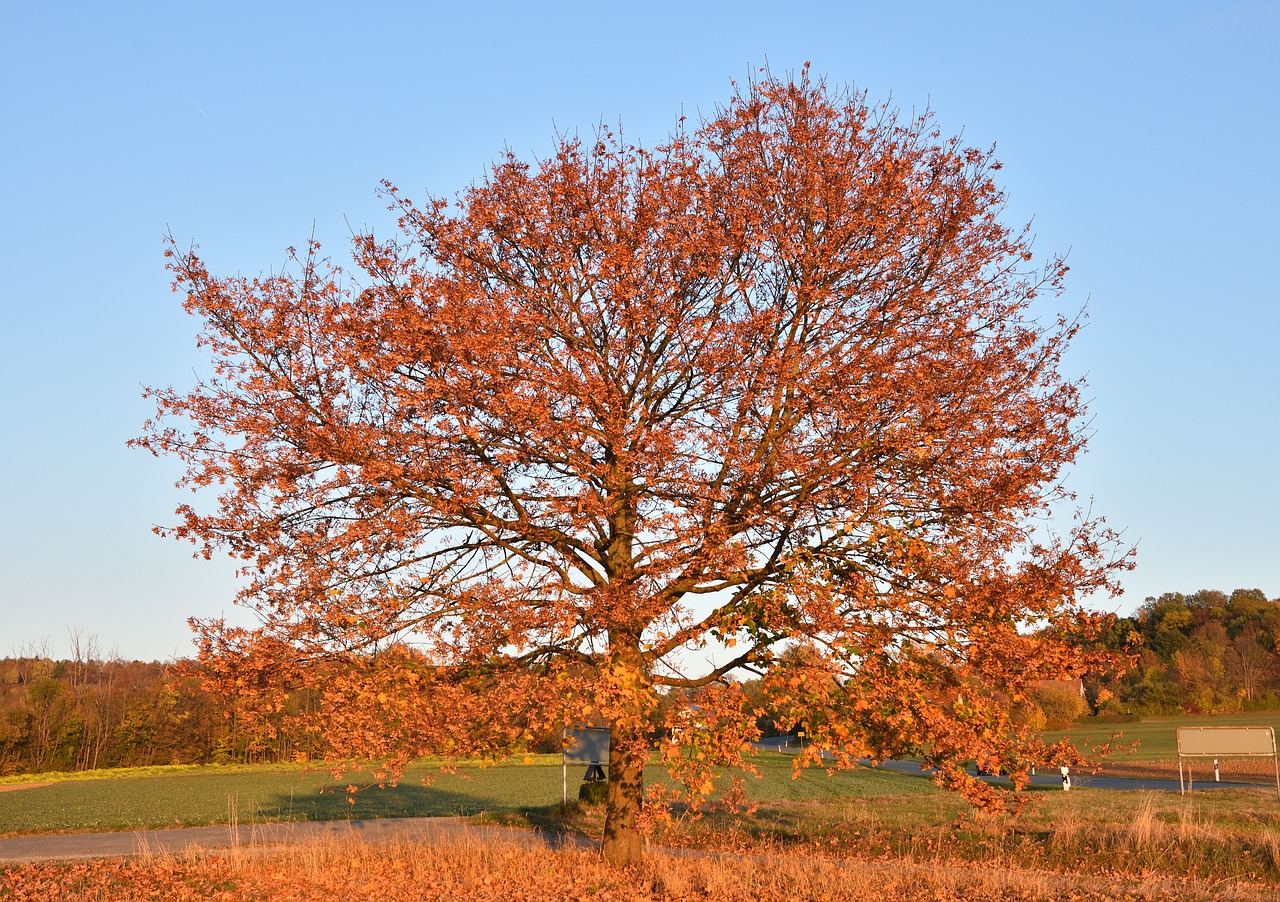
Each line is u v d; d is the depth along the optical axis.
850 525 12.16
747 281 13.69
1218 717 83.50
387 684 12.03
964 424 12.09
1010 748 12.23
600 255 13.91
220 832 25.33
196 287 13.17
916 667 12.05
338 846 17.44
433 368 12.36
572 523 12.34
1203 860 16.78
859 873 14.97
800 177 13.65
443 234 14.40
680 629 12.46
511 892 13.66
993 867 16.28
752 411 12.77
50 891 15.02
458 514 12.84
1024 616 11.98
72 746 61.41
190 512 12.73
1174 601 126.06
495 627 11.83
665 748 11.85
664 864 14.80
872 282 13.57
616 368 13.62
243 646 12.25
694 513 12.07
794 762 11.91
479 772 52.91
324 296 13.49
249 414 12.99
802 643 12.09
